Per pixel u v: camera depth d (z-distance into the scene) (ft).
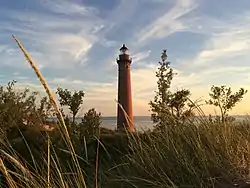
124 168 15.10
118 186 13.61
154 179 13.58
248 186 12.03
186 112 17.37
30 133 15.76
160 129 16.85
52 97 6.91
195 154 14.05
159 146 15.38
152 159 14.25
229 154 14.12
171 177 13.43
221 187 12.39
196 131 15.70
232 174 12.93
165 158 14.26
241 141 15.21
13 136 16.43
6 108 17.28
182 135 15.55
